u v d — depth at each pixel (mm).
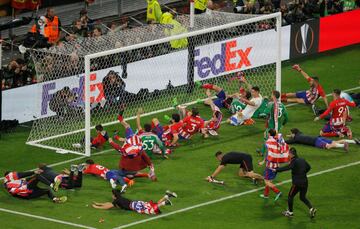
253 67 95375
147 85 90000
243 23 88312
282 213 71188
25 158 81312
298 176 69812
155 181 76188
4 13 102625
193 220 70000
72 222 69562
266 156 72938
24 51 85625
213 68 92875
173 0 111250
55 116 85062
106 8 109000
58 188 74375
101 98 87062
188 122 83188
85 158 81188
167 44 90250
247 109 87562
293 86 96625
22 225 69125
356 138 84312
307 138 82812
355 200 73500
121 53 87312
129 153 75500
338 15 104562
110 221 69750
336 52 106188
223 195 74062
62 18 106000
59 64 84688
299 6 104562
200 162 79875
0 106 85188
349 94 92062
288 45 100625
